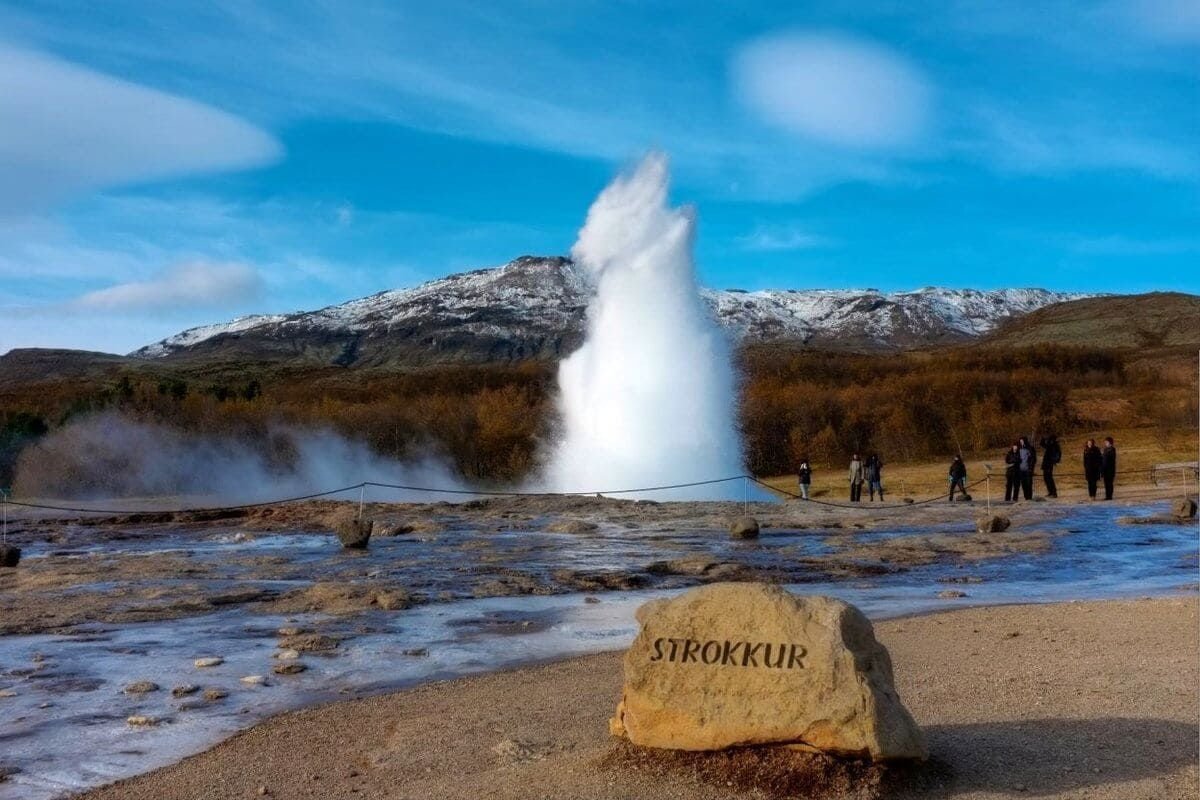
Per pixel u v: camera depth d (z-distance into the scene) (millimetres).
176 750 8109
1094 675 9141
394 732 8258
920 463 53781
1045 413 61250
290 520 28969
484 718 8445
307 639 12109
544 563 19328
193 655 11539
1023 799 6008
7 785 7332
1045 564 19375
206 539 24547
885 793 6062
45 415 50812
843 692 6137
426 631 12859
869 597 15484
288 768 7418
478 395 64500
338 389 84312
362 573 17953
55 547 23000
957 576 17734
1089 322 170375
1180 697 8227
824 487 42969
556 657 11336
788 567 18609
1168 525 25688
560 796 6195
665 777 6324
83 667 10961
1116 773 6402
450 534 24781
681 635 6613
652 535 24438
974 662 9977
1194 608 12805
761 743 6312
